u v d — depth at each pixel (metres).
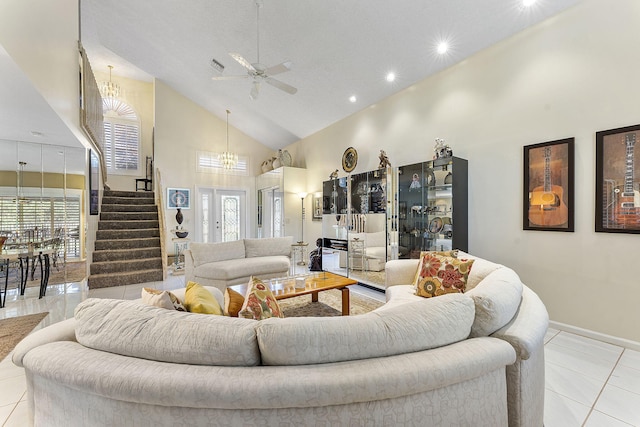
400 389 0.99
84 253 5.26
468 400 1.14
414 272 3.01
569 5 2.72
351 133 5.66
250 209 8.49
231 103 6.94
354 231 5.13
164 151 7.27
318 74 4.72
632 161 2.39
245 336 1.05
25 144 4.54
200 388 0.93
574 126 2.71
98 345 1.16
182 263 6.96
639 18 2.36
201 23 4.47
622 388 1.94
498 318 1.32
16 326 3.06
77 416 1.10
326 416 0.97
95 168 5.58
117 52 6.45
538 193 2.95
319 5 3.42
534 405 1.38
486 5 2.87
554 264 2.87
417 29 3.33
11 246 4.45
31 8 2.38
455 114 3.75
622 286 2.47
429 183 3.85
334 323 1.11
